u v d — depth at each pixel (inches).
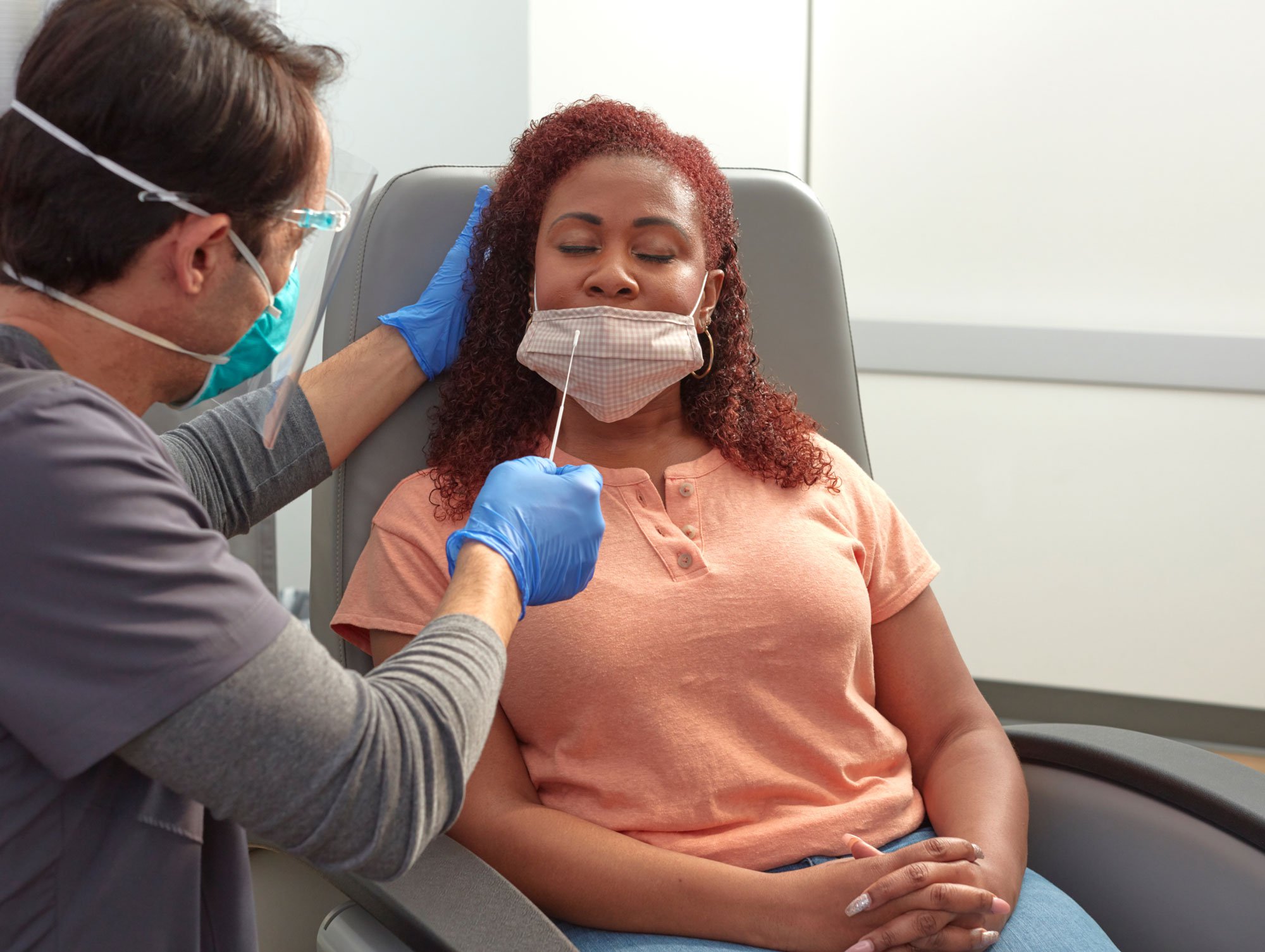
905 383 99.9
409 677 28.7
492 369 50.4
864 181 98.7
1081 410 96.6
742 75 96.3
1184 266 93.7
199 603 25.4
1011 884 41.2
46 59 27.4
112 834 28.1
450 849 36.7
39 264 28.1
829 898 38.8
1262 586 95.3
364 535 50.4
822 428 56.1
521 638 43.3
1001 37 93.8
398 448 51.4
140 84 27.0
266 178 29.1
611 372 45.3
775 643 44.4
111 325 29.5
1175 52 90.9
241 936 31.9
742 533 46.7
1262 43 89.3
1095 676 99.9
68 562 24.5
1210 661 97.3
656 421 49.6
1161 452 95.7
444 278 52.6
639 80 97.7
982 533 100.6
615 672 42.6
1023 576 100.2
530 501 36.1
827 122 98.2
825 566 46.0
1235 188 91.6
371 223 54.1
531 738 44.6
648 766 42.8
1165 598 97.5
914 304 99.7
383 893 34.2
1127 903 45.2
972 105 95.4
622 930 40.0
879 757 46.1
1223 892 42.3
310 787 26.0
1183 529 96.3
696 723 43.2
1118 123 92.9
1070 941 40.3
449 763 28.6
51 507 24.5
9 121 27.7
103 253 28.0
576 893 39.8
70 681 24.8
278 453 45.6
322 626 51.8
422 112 103.4
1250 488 94.4
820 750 44.4
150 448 27.5
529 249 50.1
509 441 49.1
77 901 27.6
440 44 101.9
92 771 27.5
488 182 55.3
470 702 29.2
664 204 46.6
